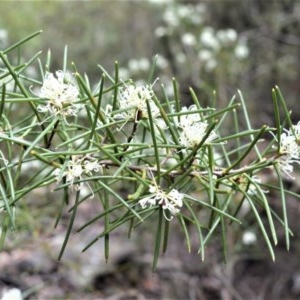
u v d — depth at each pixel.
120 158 0.22
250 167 0.22
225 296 0.69
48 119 0.22
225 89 0.83
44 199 0.54
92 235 0.71
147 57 1.03
